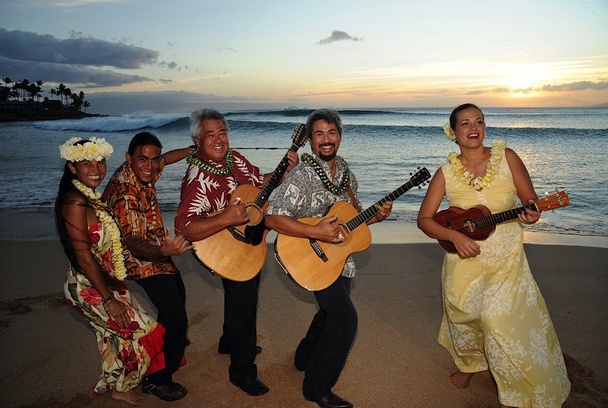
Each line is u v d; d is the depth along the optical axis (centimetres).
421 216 333
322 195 334
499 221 312
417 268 598
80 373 380
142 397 351
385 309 485
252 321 349
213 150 346
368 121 3269
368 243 338
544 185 1209
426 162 1608
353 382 362
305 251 326
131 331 322
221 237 340
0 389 359
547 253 649
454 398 342
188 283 564
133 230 330
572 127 2514
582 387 343
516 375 293
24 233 826
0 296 526
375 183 1277
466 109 321
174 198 1092
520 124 2983
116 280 326
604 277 556
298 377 374
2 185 1301
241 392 355
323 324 367
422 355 399
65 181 308
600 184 1203
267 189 356
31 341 429
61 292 536
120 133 2703
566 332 425
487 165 322
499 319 299
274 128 2577
